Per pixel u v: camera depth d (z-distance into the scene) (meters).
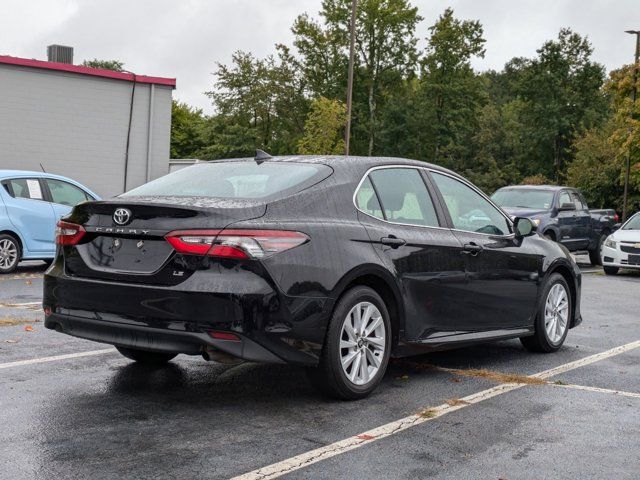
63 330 4.96
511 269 6.47
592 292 13.03
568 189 19.39
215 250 4.45
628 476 3.74
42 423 4.34
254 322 4.45
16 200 12.58
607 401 5.25
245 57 68.31
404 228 5.52
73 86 23.28
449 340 5.80
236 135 67.31
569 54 74.88
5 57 22.22
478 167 81.94
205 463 3.75
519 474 3.72
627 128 34.19
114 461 3.74
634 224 17.64
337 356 4.88
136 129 24.34
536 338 6.96
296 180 5.11
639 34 37.25
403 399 5.15
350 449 4.04
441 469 3.77
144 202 4.71
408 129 64.69
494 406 5.03
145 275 4.59
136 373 5.66
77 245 4.92
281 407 4.85
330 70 65.06
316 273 4.73
